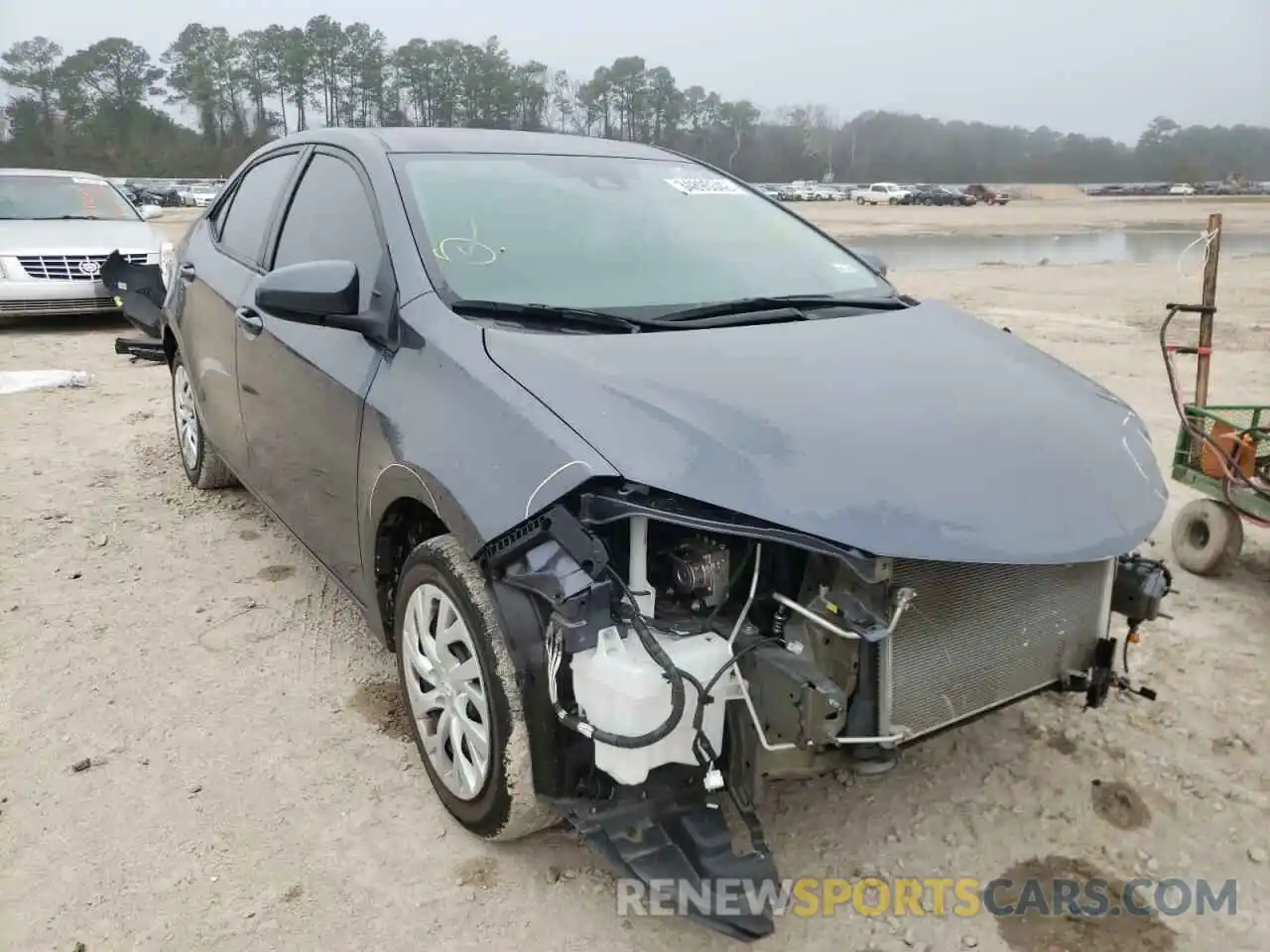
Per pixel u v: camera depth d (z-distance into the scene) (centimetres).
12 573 441
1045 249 3234
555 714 233
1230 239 3794
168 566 452
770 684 226
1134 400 791
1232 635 402
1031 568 254
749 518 217
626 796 231
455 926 249
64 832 279
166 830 280
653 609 233
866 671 234
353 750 318
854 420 242
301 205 388
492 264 308
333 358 322
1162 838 285
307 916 251
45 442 644
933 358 288
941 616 241
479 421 252
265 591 429
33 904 253
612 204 356
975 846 281
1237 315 1335
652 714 218
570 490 223
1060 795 302
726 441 228
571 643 220
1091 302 1464
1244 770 315
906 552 216
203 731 327
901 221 5206
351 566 329
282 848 274
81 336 1045
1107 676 279
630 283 319
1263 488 420
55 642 382
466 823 270
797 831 286
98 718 333
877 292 358
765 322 305
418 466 262
